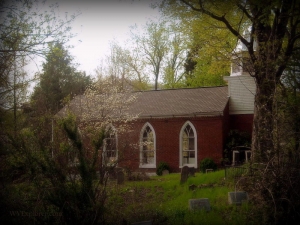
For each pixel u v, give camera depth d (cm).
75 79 4116
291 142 962
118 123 2539
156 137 2788
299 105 994
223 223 1016
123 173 1583
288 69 1301
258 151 1047
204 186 1561
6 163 929
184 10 1664
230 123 2941
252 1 1332
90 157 944
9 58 1352
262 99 1189
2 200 894
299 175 933
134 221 1027
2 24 1339
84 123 1688
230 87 2967
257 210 998
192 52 1944
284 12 1320
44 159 880
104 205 951
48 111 1141
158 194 1547
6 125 1122
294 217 924
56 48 1413
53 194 866
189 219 1052
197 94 3105
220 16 1583
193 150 2742
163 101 3028
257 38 1447
